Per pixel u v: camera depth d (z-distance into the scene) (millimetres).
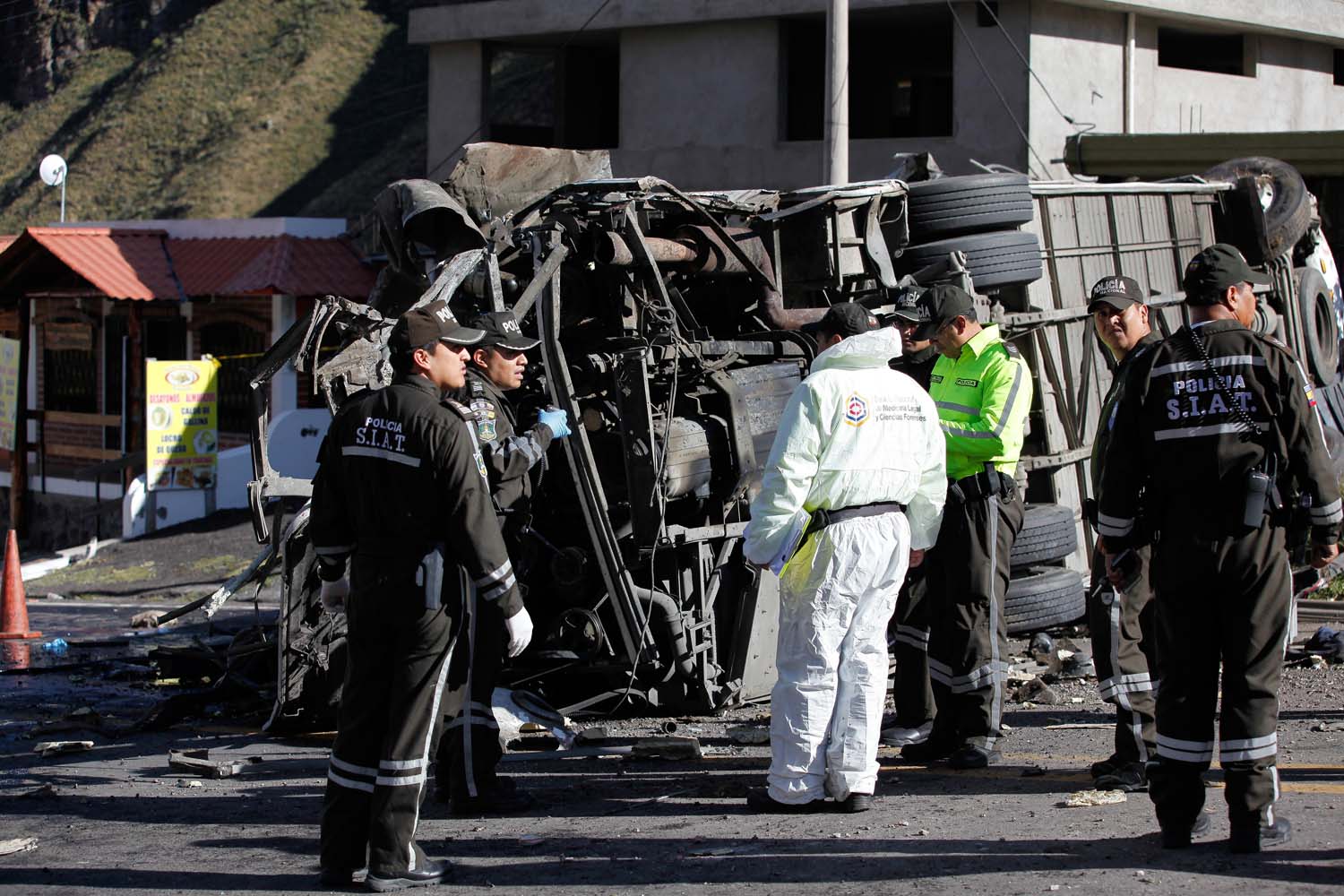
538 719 9141
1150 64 28328
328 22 77312
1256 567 5832
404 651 6098
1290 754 7902
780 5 28172
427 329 6211
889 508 6918
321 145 68938
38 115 81812
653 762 8539
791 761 7000
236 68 77375
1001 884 5648
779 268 11031
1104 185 14023
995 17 26125
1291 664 10797
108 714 11523
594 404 9680
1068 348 13234
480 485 6129
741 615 10133
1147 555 7121
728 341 10422
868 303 11281
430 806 7691
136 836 7352
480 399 7926
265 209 64875
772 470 6766
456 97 33281
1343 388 19062
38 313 32406
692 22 29250
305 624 10039
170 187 68938
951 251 11672
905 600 8727
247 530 23766
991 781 7609
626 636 9562
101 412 30828
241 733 10414
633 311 10031
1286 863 5754
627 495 9789
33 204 72938
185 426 25203
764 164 28859
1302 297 17562
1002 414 7887
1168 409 5961
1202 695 5977
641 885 5977
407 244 10922
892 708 10016
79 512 30953
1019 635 12586
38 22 86562
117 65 83875
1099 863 5855
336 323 9695
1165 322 14539
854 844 6371
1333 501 5887
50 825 7723
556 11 31125
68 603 19891
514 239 9875
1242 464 5828
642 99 30297
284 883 6312
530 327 10219
